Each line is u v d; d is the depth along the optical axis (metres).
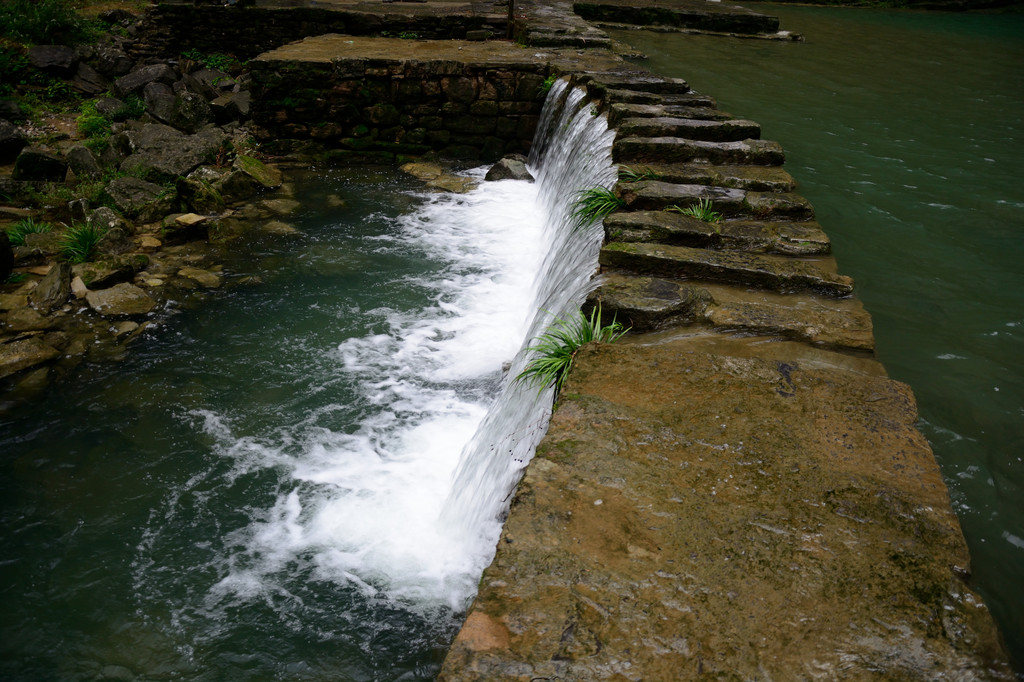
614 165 7.39
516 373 5.23
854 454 3.34
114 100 12.69
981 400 4.73
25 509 4.90
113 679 3.81
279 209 9.70
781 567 2.73
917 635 2.50
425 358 6.66
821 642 2.46
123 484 5.14
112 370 6.35
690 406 3.63
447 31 14.38
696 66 13.59
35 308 7.13
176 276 7.91
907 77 13.61
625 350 4.08
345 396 6.12
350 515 4.88
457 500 4.74
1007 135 10.41
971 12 22.59
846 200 7.93
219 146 11.12
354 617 4.14
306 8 14.23
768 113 11.03
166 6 14.22
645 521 2.92
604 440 3.37
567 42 13.09
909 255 6.74
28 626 4.09
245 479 5.21
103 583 4.36
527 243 9.02
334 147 11.59
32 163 9.93
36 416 5.77
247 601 4.25
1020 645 3.06
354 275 8.10
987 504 3.89
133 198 9.47
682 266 5.15
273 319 7.20
